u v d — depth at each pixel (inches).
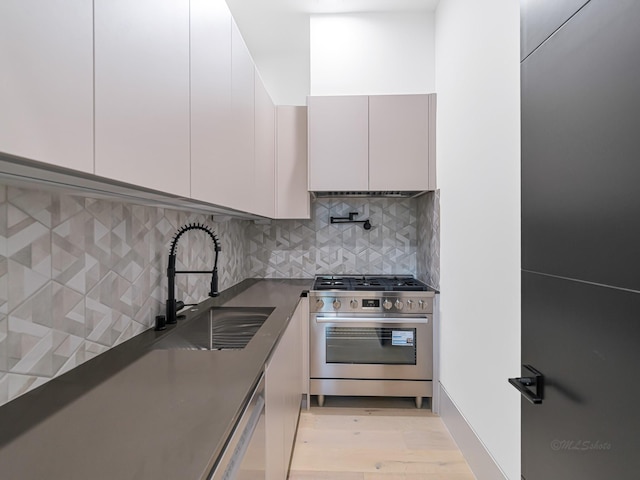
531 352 43.6
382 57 110.5
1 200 33.5
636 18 27.9
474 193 73.0
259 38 122.7
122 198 44.4
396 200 126.2
